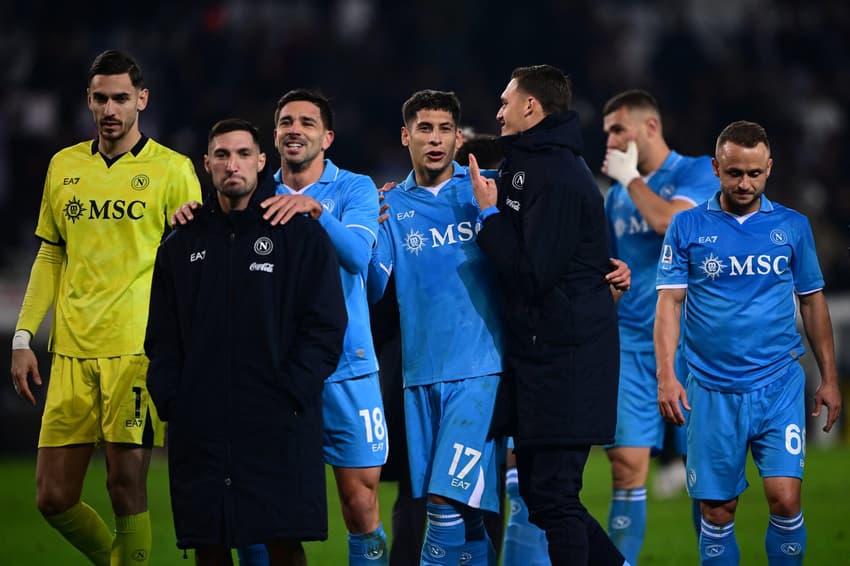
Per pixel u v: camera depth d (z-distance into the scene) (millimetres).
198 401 16875
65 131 68812
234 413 16781
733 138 20625
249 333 16891
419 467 20453
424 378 20312
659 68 76125
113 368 20578
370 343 20250
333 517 33781
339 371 19891
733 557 21109
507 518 33719
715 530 21078
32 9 77750
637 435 25047
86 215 20844
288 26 75750
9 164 66500
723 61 79750
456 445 19734
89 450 21125
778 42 82375
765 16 84438
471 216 20656
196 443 16844
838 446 52594
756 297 20766
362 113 71688
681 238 21203
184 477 16953
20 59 77000
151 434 20578
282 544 17484
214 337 16938
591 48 74875
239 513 16641
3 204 65250
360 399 19984
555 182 19375
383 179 66875
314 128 20141
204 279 17109
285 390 16750
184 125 69812
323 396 19859
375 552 20312
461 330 20188
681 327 25500
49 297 21516
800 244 20953
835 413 20891
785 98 78812
